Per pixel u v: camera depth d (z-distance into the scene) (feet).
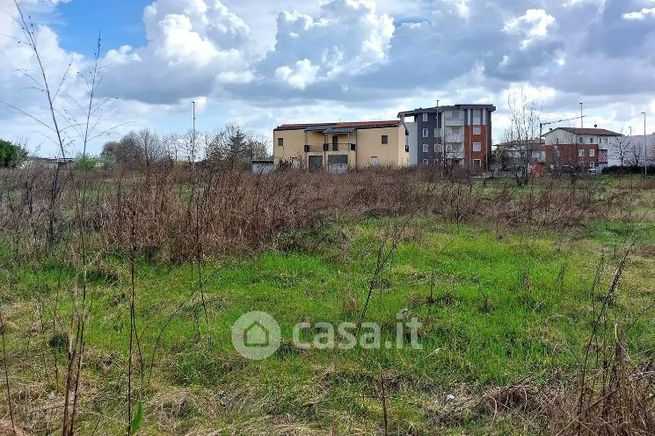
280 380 11.70
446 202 36.63
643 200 51.34
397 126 164.96
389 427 10.07
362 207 36.19
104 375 11.87
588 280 19.45
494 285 19.12
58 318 14.24
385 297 17.17
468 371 12.31
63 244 21.16
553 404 9.23
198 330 13.97
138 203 22.79
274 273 20.16
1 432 8.98
